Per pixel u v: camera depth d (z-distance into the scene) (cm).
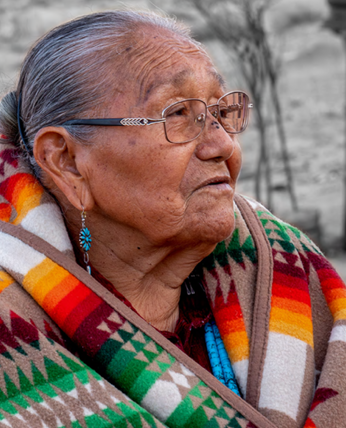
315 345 161
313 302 165
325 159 1013
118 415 123
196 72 140
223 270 161
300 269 163
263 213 178
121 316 136
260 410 140
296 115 1216
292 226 181
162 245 146
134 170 136
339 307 161
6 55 1051
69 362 126
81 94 136
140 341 134
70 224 153
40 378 123
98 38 137
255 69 799
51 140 143
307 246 174
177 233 141
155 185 136
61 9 1161
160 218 138
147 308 155
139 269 150
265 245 164
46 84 140
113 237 147
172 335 153
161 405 129
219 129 141
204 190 140
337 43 1459
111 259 149
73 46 137
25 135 150
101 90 135
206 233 142
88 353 132
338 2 770
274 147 1084
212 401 133
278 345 147
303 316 153
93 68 135
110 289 150
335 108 1210
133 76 135
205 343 159
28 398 121
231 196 145
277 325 150
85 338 132
